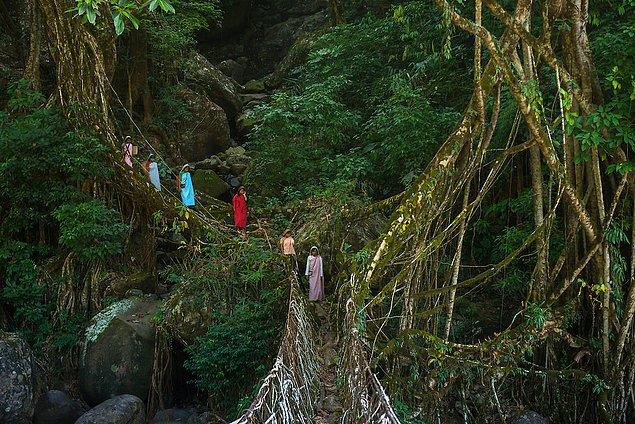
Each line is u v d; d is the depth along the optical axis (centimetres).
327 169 1791
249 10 3136
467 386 1136
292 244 1404
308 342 970
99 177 1600
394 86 1745
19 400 1194
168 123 2216
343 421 722
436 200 1092
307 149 1884
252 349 1192
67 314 1470
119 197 1647
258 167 1922
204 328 1316
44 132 1529
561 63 1155
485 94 1092
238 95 2534
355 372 728
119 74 2116
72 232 1466
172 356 1347
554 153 1070
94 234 1488
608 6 1343
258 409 588
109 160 1625
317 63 2214
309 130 1888
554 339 1177
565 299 1194
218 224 1645
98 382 1318
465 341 1286
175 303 1348
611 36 1151
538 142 1064
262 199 1845
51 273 1527
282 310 1238
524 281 1320
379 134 1759
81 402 1351
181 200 1686
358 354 759
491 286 1383
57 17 1655
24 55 1936
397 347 1068
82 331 1434
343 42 2127
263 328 1228
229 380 1195
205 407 1283
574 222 1159
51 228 1599
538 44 1060
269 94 2680
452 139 1101
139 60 2128
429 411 1088
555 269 1165
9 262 1495
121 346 1327
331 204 1570
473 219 1488
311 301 1298
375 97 1938
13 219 1532
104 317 1402
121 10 692
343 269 1285
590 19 1228
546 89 1369
